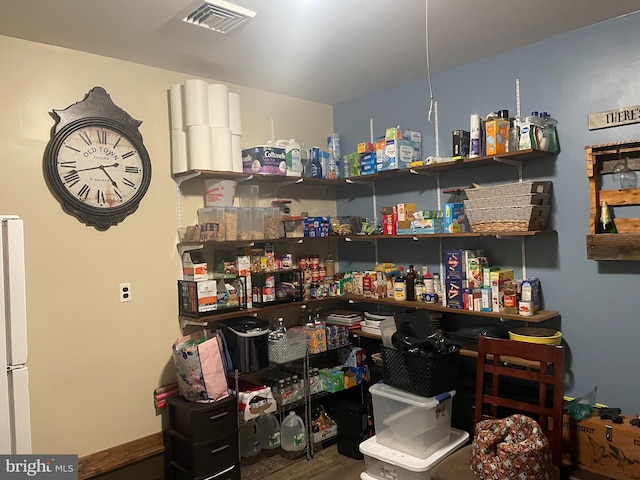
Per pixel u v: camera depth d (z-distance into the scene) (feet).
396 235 10.30
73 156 8.18
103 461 8.47
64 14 6.97
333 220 11.80
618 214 7.94
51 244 8.02
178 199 9.69
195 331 9.82
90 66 8.48
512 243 9.30
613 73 7.86
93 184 8.41
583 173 8.27
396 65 9.74
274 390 9.96
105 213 8.55
